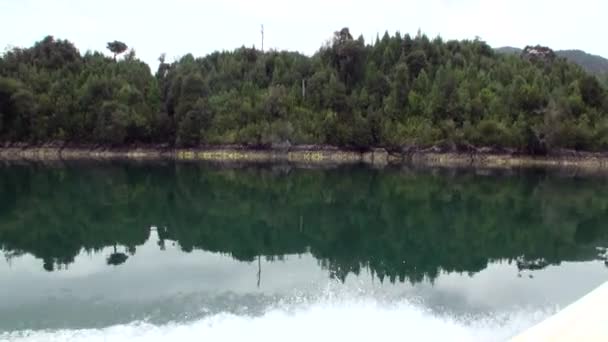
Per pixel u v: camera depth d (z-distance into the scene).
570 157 83.50
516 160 85.25
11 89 89.25
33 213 30.92
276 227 27.81
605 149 83.44
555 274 18.25
